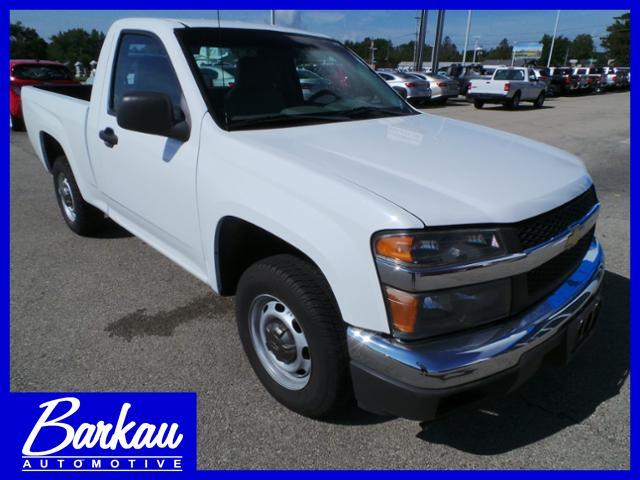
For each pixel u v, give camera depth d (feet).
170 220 9.70
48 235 15.83
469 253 6.13
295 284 7.14
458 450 7.52
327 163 7.25
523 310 6.79
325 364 7.09
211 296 12.03
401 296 6.05
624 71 133.08
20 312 11.21
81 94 17.56
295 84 10.30
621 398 8.56
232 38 10.00
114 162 11.07
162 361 9.54
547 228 6.77
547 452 7.48
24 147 30.66
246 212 7.57
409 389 6.24
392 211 6.05
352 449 7.55
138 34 10.40
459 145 8.67
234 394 8.68
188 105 8.86
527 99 67.51
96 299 11.83
